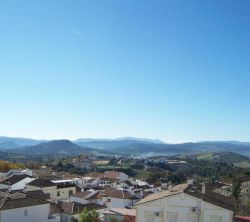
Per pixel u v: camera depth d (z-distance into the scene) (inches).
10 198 2640.3
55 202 3501.5
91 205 3607.3
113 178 6732.3
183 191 2245.3
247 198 4448.8
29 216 2596.0
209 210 2217.0
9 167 7445.9
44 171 7170.3
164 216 2250.2
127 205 3880.4
